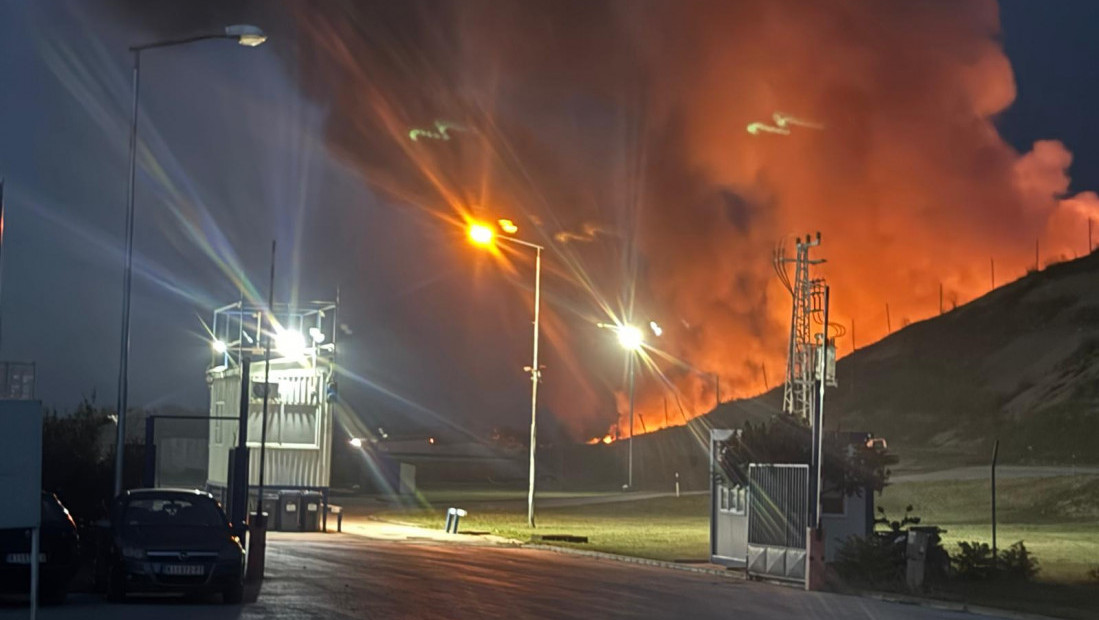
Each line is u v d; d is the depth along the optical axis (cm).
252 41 2420
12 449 1181
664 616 1784
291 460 4119
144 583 1756
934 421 9006
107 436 3203
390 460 8025
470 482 9275
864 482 2720
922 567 2434
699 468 9244
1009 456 7562
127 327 2427
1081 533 4350
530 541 3747
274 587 2091
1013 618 1992
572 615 1750
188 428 6812
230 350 4259
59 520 1789
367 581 2241
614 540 3931
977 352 10350
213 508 1945
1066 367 9150
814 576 2400
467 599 1945
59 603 1795
